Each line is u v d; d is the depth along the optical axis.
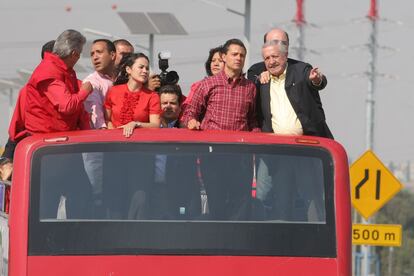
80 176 26.33
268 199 26.58
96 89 35.06
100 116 34.34
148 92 33.06
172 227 25.92
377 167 73.62
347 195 26.72
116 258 25.64
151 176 26.47
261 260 25.94
